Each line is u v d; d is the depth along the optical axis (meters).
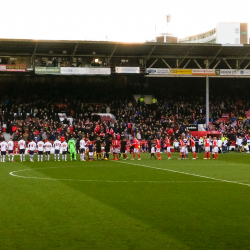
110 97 57.38
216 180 19.58
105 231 9.76
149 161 32.56
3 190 16.14
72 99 55.75
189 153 44.56
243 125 53.69
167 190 16.22
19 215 11.46
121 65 54.12
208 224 10.45
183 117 54.78
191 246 8.59
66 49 51.53
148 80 60.06
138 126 49.31
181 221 10.77
